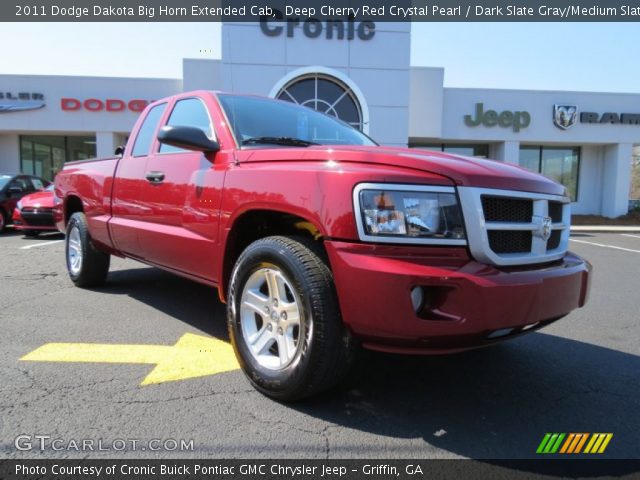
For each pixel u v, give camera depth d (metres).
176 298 5.05
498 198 2.47
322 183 2.50
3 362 3.26
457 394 2.95
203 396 2.81
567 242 2.98
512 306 2.31
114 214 4.54
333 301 2.47
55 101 18.36
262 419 2.56
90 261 5.20
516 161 19.77
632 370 3.39
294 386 2.57
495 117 19.45
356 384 3.05
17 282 5.81
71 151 19.95
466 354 3.67
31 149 19.77
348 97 16.34
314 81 16.20
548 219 2.68
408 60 16.61
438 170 2.41
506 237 2.52
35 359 3.32
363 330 2.36
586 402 2.88
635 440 2.46
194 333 3.93
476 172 2.45
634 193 44.97
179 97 4.09
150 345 3.63
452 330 2.25
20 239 10.51
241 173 3.00
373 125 16.69
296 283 2.54
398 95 16.67
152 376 3.07
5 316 4.34
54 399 2.73
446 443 2.39
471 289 2.24
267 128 3.60
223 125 3.43
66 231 5.67
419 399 2.87
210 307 4.72
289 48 16.20
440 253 2.34
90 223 5.02
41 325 4.08
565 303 2.64
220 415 2.59
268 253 2.70
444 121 19.42
